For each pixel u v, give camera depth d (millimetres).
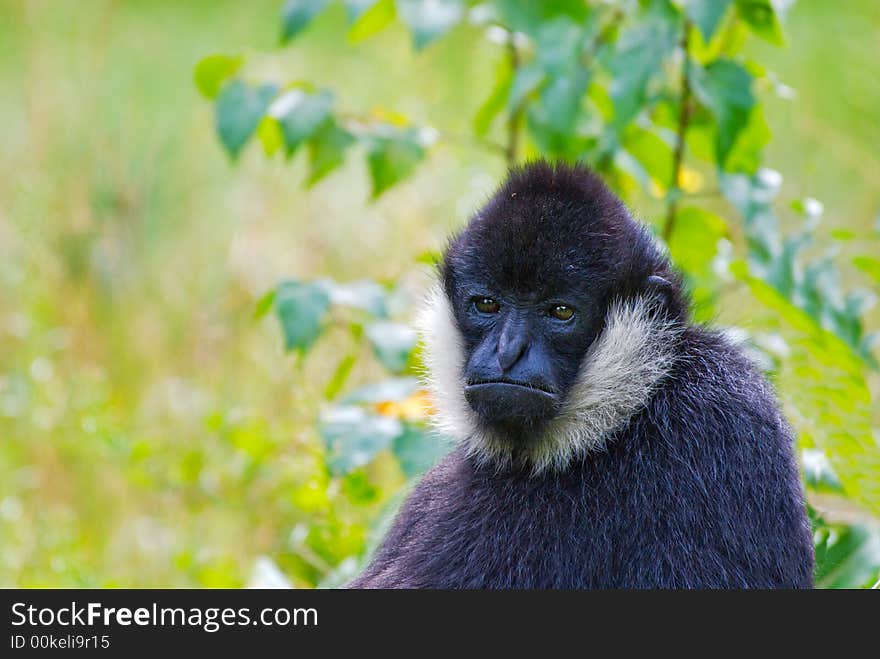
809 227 11078
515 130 13250
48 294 16484
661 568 7734
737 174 11164
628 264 8469
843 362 10562
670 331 8430
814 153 17922
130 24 22781
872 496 9609
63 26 21062
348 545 11609
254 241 16844
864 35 19844
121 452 14305
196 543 13711
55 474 14992
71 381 15703
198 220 18281
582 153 12633
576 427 8281
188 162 18984
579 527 8031
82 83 19891
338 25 22281
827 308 10523
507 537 8242
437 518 8688
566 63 11031
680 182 12242
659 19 10812
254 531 13648
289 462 13062
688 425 7996
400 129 12453
